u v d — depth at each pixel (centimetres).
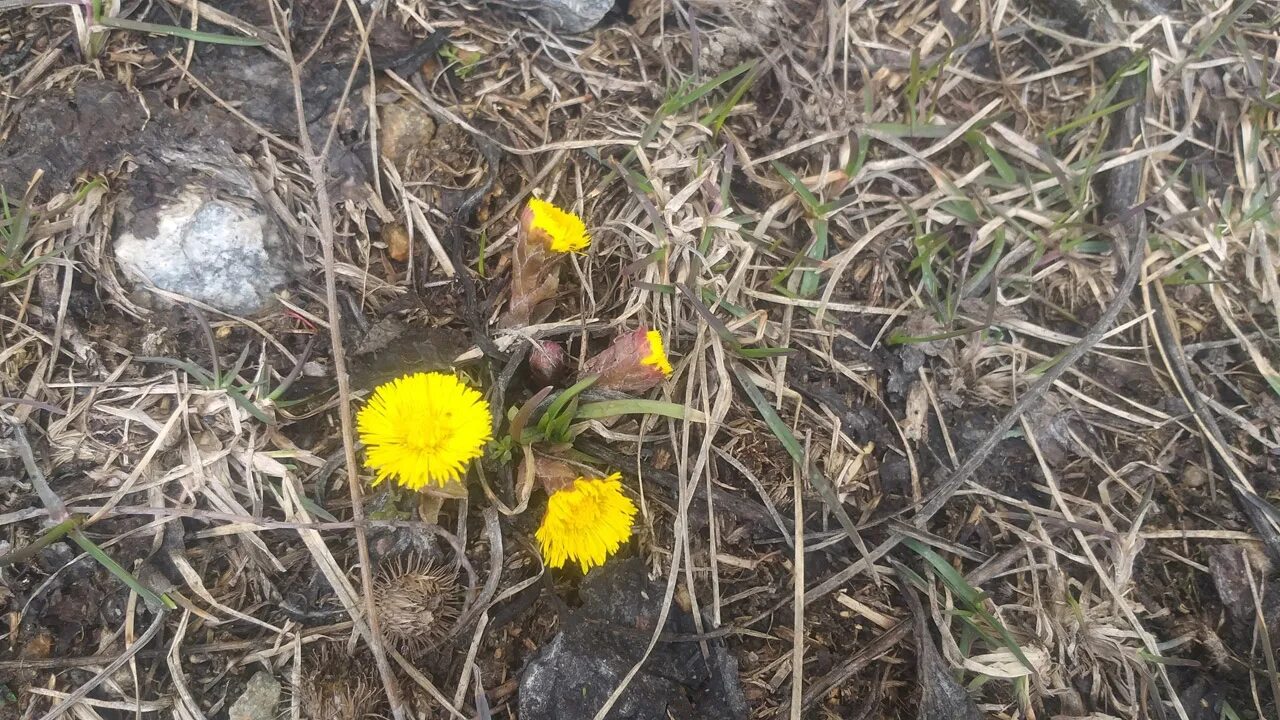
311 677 18
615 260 22
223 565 18
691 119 23
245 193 20
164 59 20
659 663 19
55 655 17
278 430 19
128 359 19
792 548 21
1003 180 24
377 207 21
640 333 19
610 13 24
